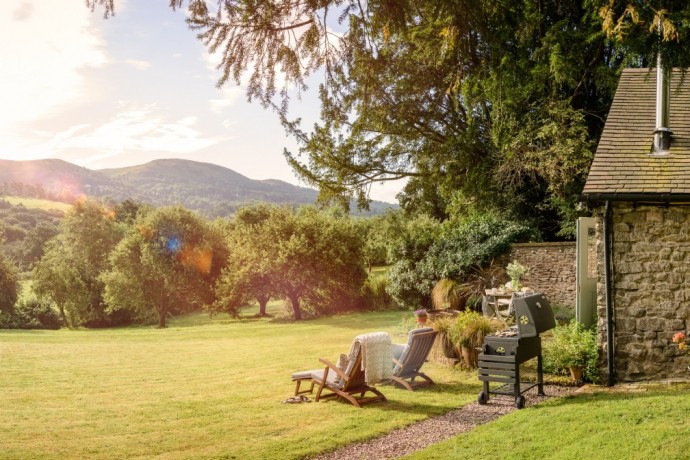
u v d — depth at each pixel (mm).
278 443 7504
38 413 9711
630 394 9016
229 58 5695
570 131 18547
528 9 10250
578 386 9984
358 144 25062
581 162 18281
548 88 20422
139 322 50156
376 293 34469
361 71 6414
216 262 44938
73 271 48656
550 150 18812
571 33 18750
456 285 19391
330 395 10109
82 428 8617
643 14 5688
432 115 24156
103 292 48812
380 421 8445
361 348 9336
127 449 7453
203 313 53000
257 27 5664
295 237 34375
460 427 7941
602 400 8625
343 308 35188
